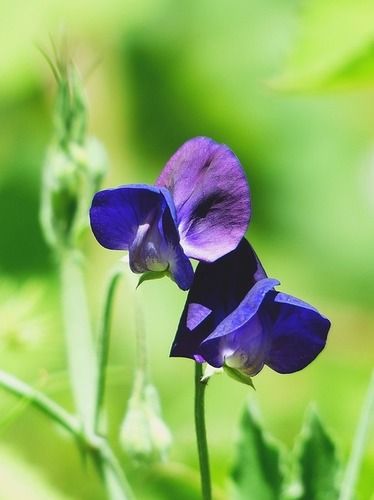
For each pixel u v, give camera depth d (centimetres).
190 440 80
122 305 111
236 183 66
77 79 76
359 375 106
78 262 76
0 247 115
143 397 72
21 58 111
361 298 119
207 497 66
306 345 66
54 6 112
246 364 66
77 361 75
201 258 66
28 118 116
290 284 120
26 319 80
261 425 76
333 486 75
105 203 66
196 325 65
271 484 76
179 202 66
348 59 74
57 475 86
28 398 73
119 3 118
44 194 76
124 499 73
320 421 75
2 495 85
